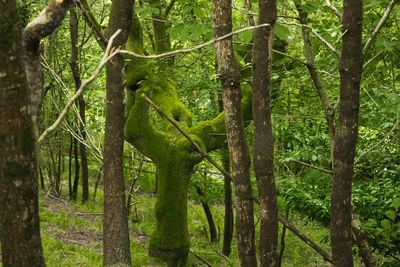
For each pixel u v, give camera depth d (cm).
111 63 676
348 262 368
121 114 691
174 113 942
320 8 548
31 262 179
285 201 702
